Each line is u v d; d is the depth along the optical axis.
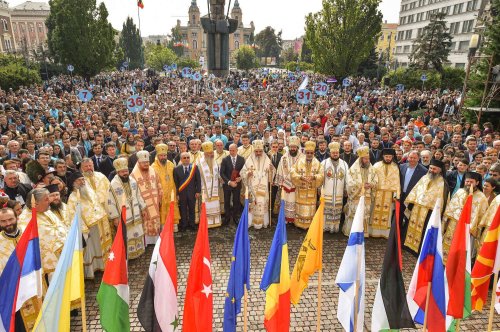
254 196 8.30
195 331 4.07
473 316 5.65
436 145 10.13
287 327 4.18
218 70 39.03
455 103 22.53
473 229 6.23
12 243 4.45
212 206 8.45
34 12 84.94
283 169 8.45
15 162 7.21
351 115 18.84
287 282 4.13
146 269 6.83
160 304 3.93
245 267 4.14
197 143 8.92
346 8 37.34
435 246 4.03
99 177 6.65
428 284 4.09
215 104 15.41
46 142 10.82
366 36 38.00
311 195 8.21
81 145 10.86
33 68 46.38
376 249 7.64
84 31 44.31
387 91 36.03
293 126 14.80
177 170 8.12
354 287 4.23
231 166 8.61
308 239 4.38
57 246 4.98
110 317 3.85
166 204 8.09
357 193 7.78
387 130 11.59
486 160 7.62
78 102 21.98
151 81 42.31
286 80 46.38
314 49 40.22
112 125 14.08
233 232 8.41
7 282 3.61
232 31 38.56
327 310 5.73
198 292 4.02
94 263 6.49
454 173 7.75
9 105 19.31
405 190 7.88
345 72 39.78
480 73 15.76
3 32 71.94
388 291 4.24
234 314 4.16
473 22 56.69
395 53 82.94
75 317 5.51
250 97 26.77
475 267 4.52
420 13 71.81
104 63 46.84
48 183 6.10
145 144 11.21
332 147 8.03
